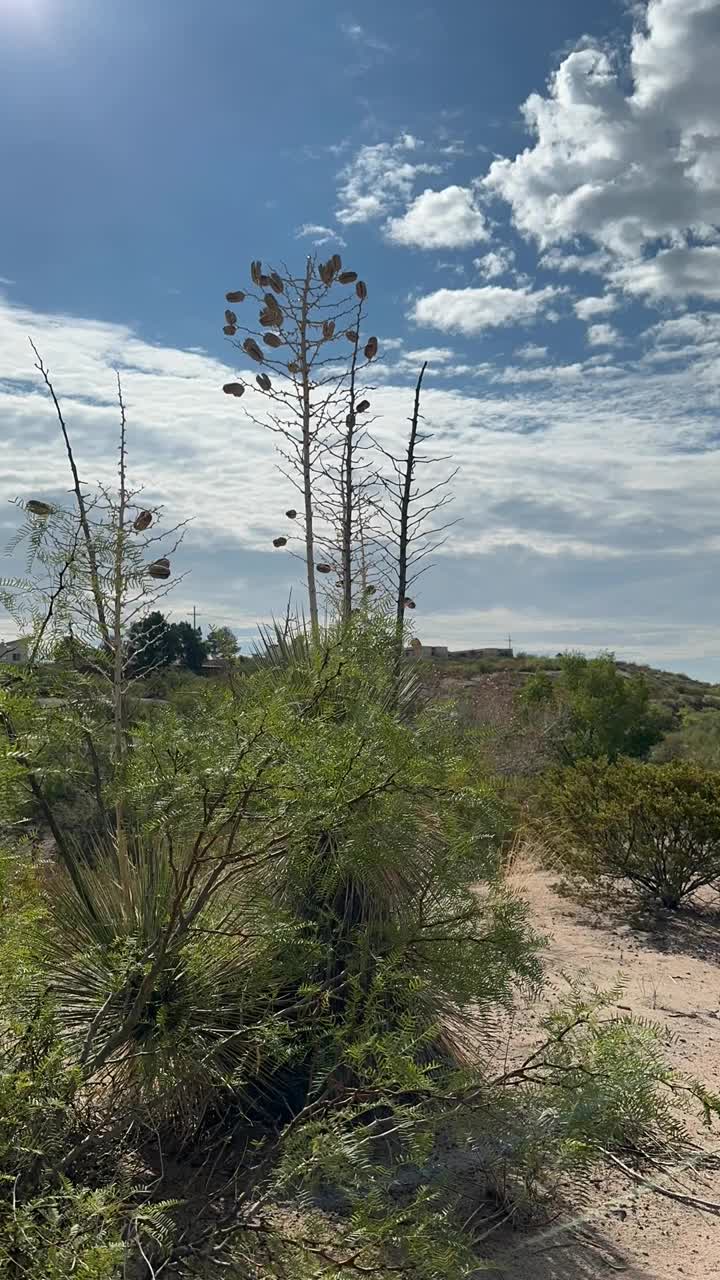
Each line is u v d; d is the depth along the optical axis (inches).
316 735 124.6
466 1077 120.7
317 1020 129.1
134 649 144.9
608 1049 120.8
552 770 391.2
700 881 319.9
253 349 209.0
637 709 751.7
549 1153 127.6
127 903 137.2
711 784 330.3
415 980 128.1
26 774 129.0
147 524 146.6
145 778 118.9
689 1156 145.7
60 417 147.7
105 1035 126.6
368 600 162.7
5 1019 111.3
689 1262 119.8
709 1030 200.7
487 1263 107.2
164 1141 132.9
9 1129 101.3
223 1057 133.0
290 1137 110.0
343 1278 99.2
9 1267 87.9
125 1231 104.1
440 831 150.3
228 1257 102.8
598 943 275.9
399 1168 132.4
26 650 133.3
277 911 132.6
